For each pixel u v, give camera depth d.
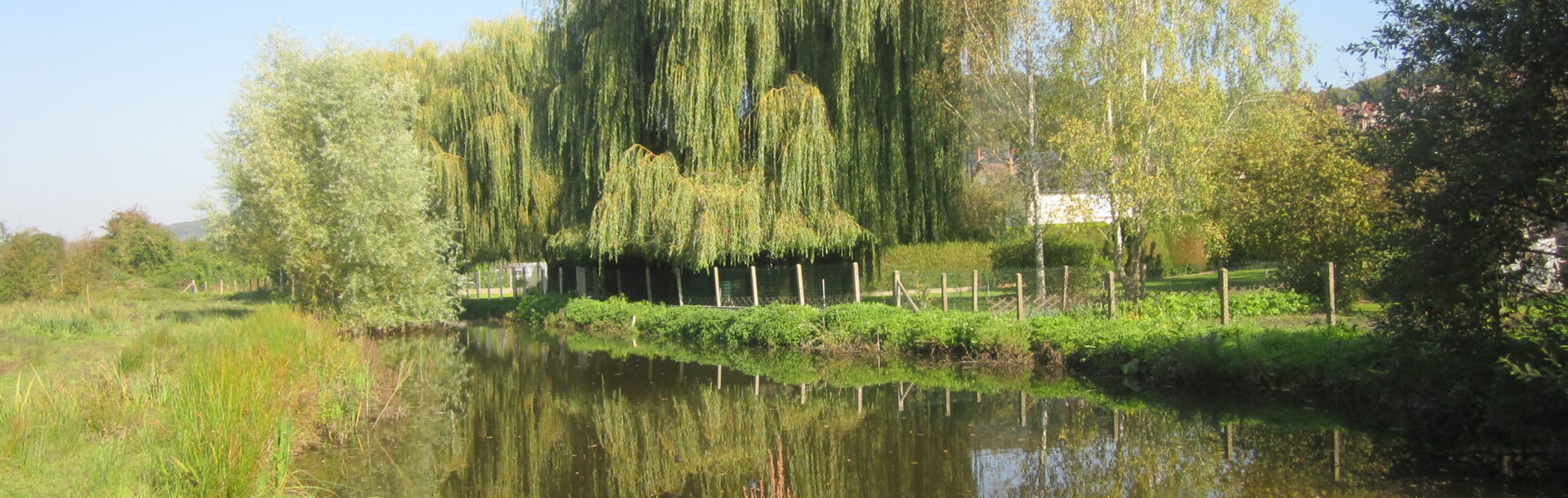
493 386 13.95
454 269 23.56
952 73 20.12
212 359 8.87
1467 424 8.57
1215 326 12.66
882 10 18.45
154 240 44.62
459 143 25.44
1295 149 15.93
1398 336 8.43
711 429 10.46
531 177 24.64
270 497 6.88
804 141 18.25
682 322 20.27
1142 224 18.08
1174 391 11.29
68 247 33.72
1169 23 19.22
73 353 14.69
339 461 9.02
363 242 19.86
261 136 20.12
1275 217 15.98
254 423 7.29
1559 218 6.93
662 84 19.55
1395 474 7.44
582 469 8.80
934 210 20.22
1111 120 18.42
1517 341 7.74
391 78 22.75
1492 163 6.88
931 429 9.91
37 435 7.34
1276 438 8.77
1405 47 7.63
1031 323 14.29
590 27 21.48
